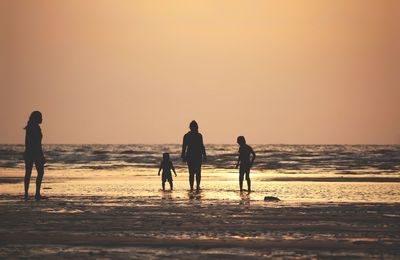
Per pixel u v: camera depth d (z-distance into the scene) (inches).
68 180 2074.3
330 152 7057.1
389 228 816.3
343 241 709.9
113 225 847.1
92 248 665.0
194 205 1136.2
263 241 710.5
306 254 629.3
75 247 671.1
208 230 799.1
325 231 789.2
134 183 1921.8
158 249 658.8
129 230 799.7
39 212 1011.3
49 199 1285.7
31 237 740.0
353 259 604.1
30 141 1295.5
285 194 1455.5
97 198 1310.3
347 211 1021.8
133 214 983.0
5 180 2015.3
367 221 890.1
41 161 1294.3
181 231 789.9
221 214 979.9
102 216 952.9
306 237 740.7
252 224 858.1
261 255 624.1
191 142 1640.0
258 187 1726.1
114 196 1373.0
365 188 1648.6
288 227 827.4
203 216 953.5
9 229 808.3
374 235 756.0
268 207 1091.3
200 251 645.9
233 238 733.3
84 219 914.7
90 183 1909.4
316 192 1512.1
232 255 624.1
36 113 1311.5
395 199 1299.2
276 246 676.1
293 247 669.3
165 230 799.7
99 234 764.6
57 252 640.4
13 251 645.3
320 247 669.3
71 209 1063.6
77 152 7126.0
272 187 1718.8
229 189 1665.8
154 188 1701.5
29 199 1285.7
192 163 1633.9
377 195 1412.4
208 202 1209.4
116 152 7219.5
